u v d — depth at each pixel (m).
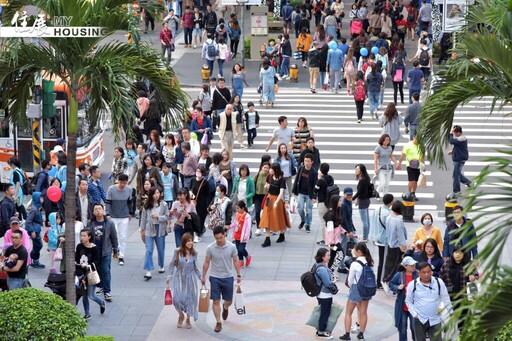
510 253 46.47
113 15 34.72
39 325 31.20
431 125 28.66
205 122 66.12
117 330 39.00
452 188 60.97
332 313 37.34
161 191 45.34
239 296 39.16
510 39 25.34
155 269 46.38
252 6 96.38
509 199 19.95
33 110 45.66
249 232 45.72
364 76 78.50
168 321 39.91
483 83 27.03
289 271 45.81
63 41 34.69
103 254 41.28
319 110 79.44
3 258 39.09
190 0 110.50
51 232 43.72
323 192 48.84
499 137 72.44
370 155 68.44
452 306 20.62
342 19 114.19
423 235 40.88
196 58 97.44
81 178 49.06
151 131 59.78
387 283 41.88
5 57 34.69
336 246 43.53
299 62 96.81
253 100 81.56
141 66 35.19
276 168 49.16
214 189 50.66
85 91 37.00
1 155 60.34
